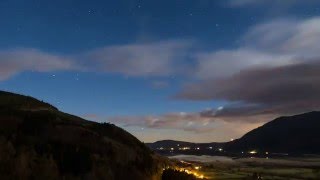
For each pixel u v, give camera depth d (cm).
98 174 3158
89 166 3130
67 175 2991
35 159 2923
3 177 2673
